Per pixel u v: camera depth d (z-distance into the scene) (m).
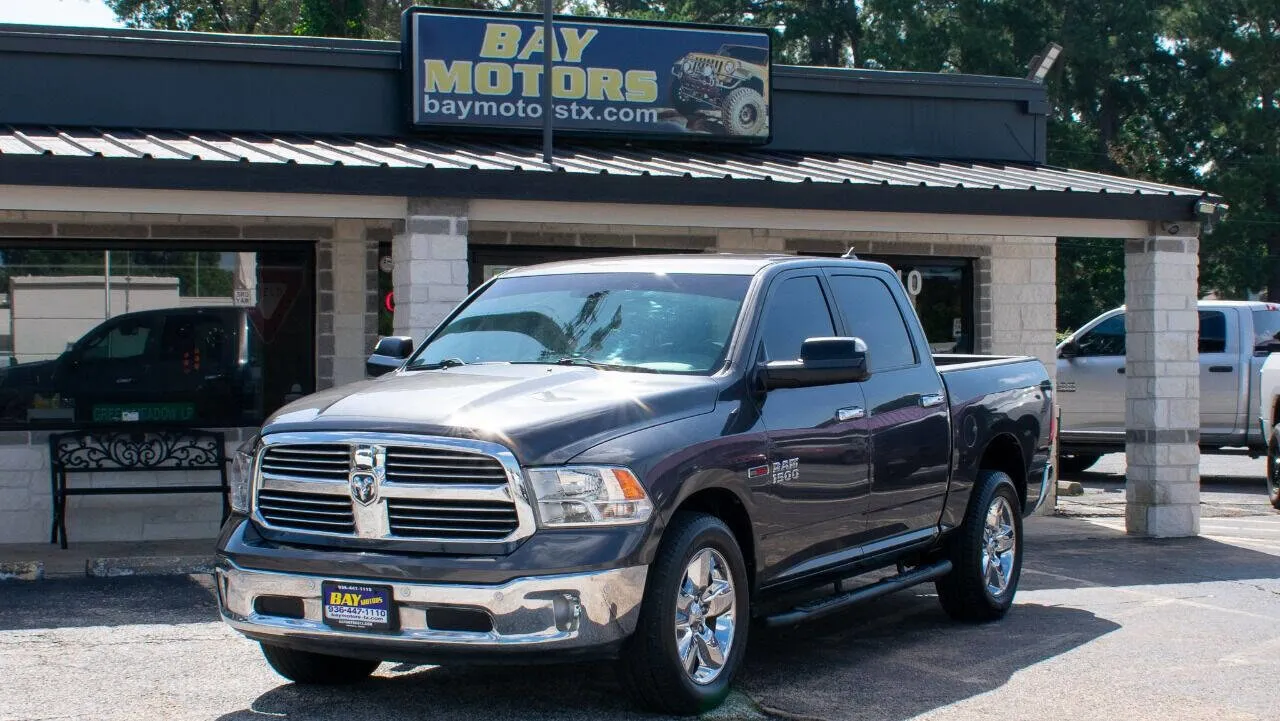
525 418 5.96
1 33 11.89
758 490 6.68
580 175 10.99
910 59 42.38
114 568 10.38
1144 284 13.16
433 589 5.73
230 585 6.18
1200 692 7.02
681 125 13.64
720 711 6.48
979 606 8.77
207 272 12.46
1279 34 44.19
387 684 6.97
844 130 14.69
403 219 10.84
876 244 14.73
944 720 6.41
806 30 46.03
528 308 7.49
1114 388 18.55
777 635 8.44
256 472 6.22
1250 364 18.41
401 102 13.05
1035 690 7.02
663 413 6.30
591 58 13.37
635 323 7.12
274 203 10.41
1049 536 13.10
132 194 10.09
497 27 13.00
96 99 12.18
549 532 5.79
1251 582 10.52
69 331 12.08
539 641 5.71
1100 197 12.58
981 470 9.00
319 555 5.93
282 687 6.92
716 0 47.59
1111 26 43.94
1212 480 19.55
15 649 7.80
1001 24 42.84
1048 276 15.29
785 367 6.80
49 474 11.95
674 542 6.13
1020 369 9.52
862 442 7.50
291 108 12.74
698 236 14.07
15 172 9.70
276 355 12.66
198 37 12.46
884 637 8.38
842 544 7.44
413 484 5.87
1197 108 45.28
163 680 7.08
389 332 13.04
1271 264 44.53
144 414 12.27
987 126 15.27
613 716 6.33
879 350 8.02
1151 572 11.00
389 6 37.03
